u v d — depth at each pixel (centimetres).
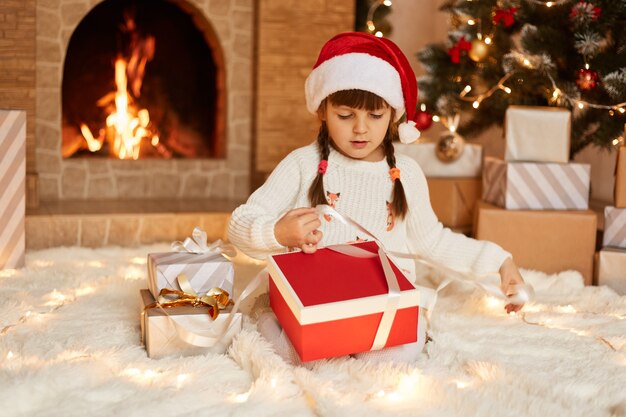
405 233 167
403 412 116
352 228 156
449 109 268
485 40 248
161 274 146
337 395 121
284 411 117
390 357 138
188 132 339
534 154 220
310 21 313
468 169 253
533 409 116
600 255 206
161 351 140
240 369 135
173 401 118
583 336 159
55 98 294
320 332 126
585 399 125
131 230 261
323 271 134
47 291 186
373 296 128
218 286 150
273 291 139
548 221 213
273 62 312
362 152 153
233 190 324
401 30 399
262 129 315
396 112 157
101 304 174
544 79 237
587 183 218
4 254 207
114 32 329
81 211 267
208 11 310
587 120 242
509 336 159
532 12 250
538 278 204
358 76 146
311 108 159
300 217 140
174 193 317
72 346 143
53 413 113
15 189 207
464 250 164
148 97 335
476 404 117
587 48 221
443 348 148
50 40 290
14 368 127
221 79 323
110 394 121
